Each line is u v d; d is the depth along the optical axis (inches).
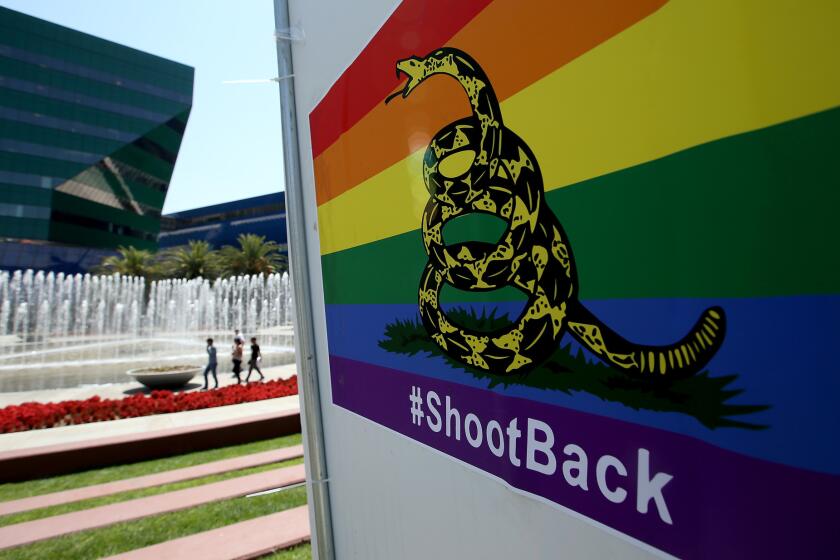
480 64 52.3
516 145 48.0
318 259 94.3
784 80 28.8
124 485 207.8
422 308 62.9
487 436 52.8
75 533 159.9
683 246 33.9
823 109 27.1
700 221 32.9
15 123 2080.5
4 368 593.0
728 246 31.4
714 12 32.3
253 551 144.7
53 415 292.7
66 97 2223.2
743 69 30.6
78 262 2274.9
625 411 38.1
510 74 48.4
